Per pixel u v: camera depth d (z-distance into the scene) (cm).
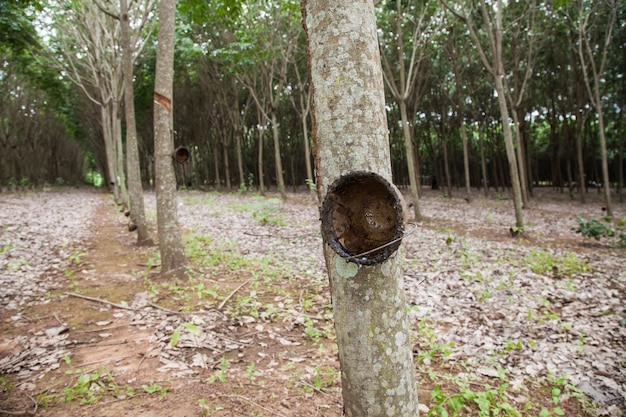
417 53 1647
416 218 1248
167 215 611
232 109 2431
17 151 2616
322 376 341
